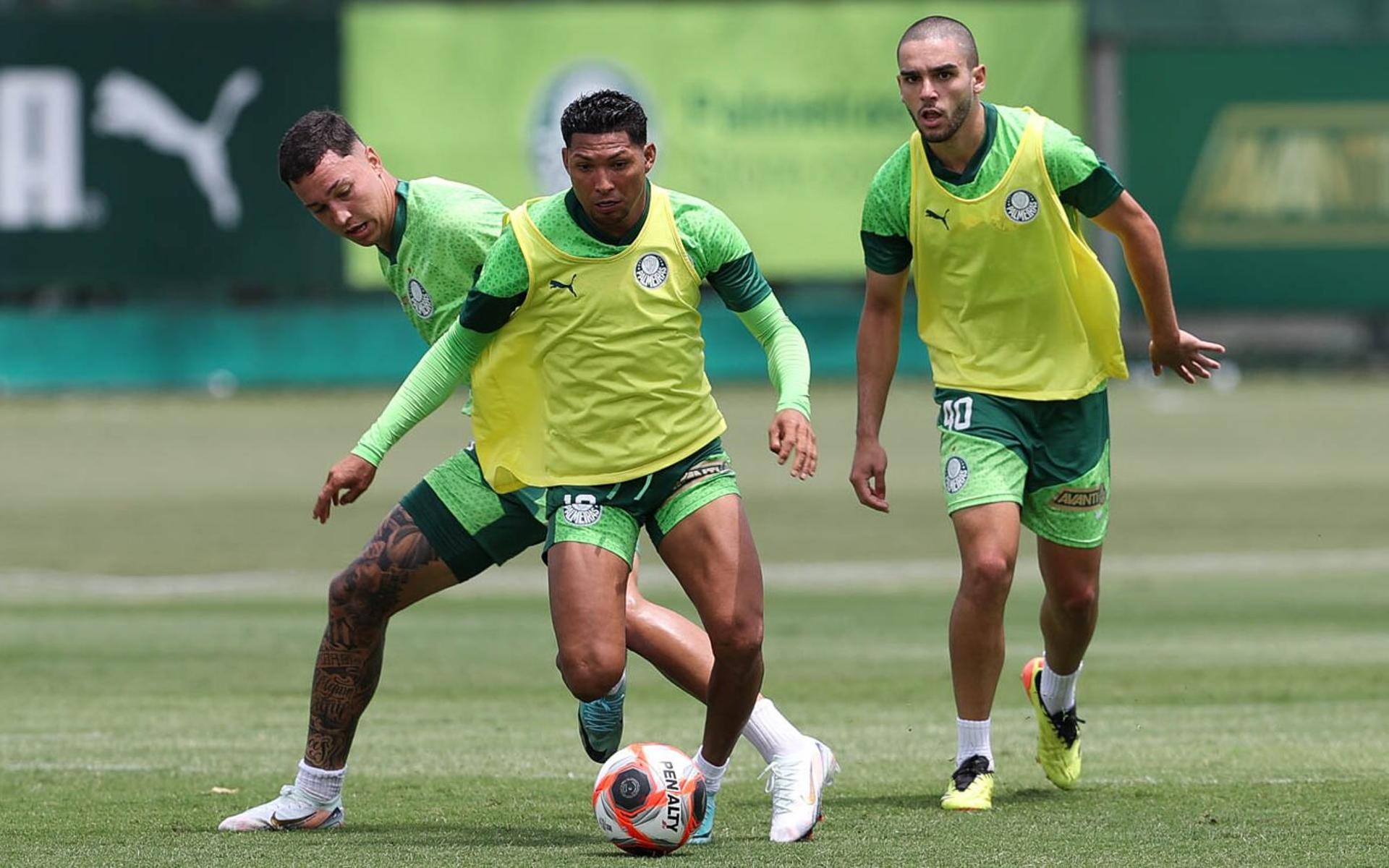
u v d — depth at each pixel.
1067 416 23.41
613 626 19.86
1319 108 107.75
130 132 105.62
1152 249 23.17
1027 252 22.97
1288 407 93.69
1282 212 108.00
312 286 107.00
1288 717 29.59
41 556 52.72
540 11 106.94
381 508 62.50
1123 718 29.78
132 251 106.00
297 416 91.50
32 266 105.50
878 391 23.80
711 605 19.89
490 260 20.12
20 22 104.81
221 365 105.88
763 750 20.69
